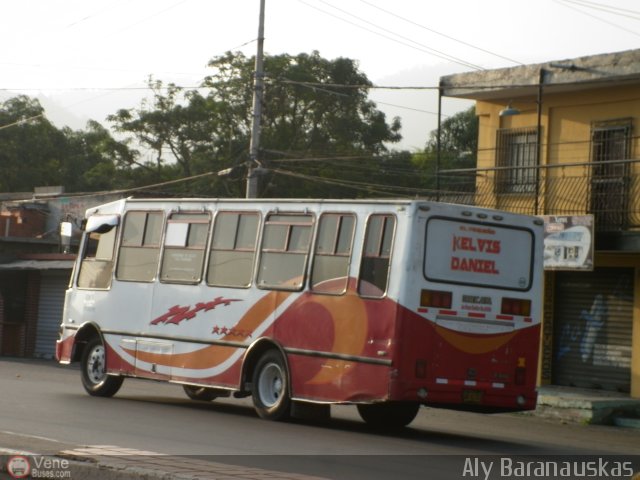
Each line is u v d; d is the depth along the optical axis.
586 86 44.19
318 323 29.16
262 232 31.42
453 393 27.70
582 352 45.19
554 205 45.53
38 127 126.81
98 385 36.28
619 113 44.09
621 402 39.66
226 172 61.19
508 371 28.80
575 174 45.44
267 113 100.31
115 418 28.80
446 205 27.98
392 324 27.19
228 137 101.69
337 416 34.59
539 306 29.55
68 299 38.09
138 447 22.42
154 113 103.69
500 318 28.70
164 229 34.72
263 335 30.72
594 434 34.72
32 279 71.62
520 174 47.44
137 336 34.88
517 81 45.25
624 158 43.69
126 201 36.50
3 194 95.62
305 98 99.50
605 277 44.59
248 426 28.45
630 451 29.16
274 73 100.25
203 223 33.41
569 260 41.91
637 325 42.97
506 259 29.00
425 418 36.97
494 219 28.80
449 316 27.77
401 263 27.30
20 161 123.88
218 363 31.98
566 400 39.53
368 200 28.59
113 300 36.06
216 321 32.25
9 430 24.67
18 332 71.31
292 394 29.61
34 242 76.75
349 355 28.16
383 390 27.12
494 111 49.00
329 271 29.20
